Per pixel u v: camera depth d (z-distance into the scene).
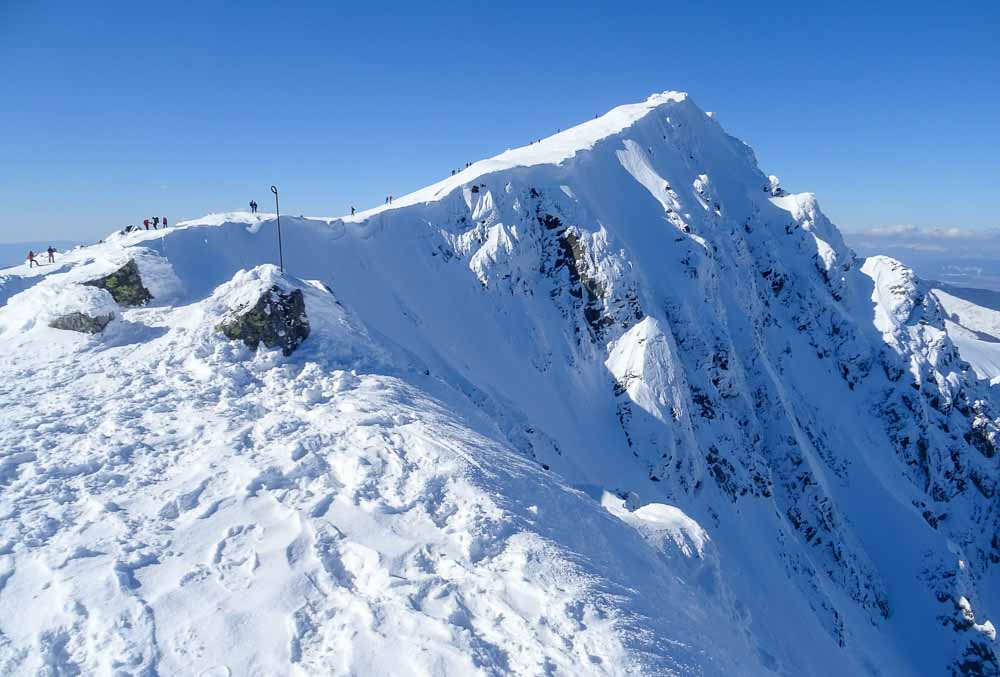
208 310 19.45
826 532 58.50
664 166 74.75
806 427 70.00
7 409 14.20
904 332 78.69
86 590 8.54
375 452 12.95
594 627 9.20
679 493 46.19
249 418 14.47
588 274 52.41
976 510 72.06
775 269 81.94
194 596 8.67
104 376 16.44
